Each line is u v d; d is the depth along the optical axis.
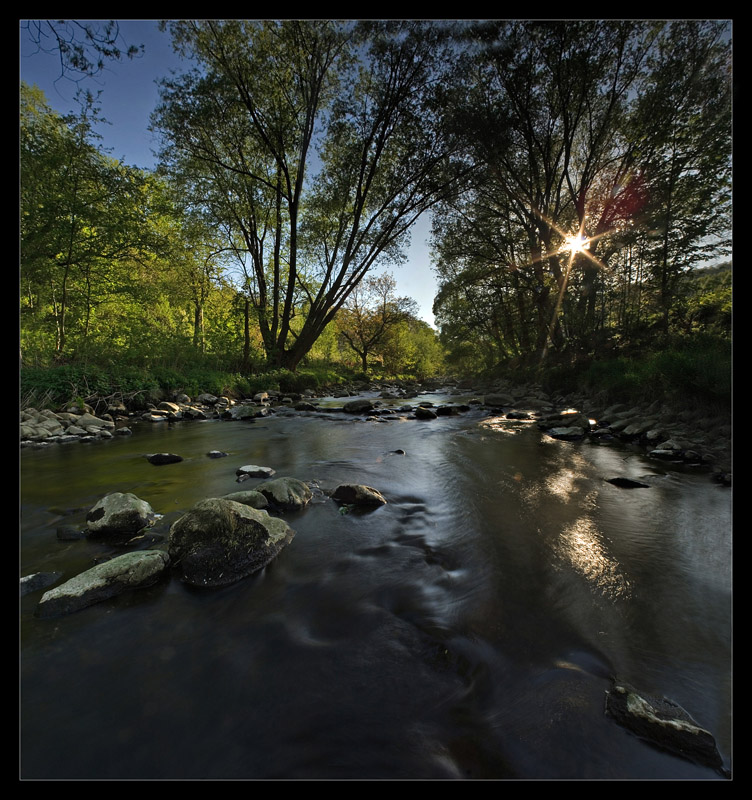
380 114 17.84
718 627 2.11
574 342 14.98
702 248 10.75
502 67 16.34
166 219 17.58
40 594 2.41
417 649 1.92
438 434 8.42
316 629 2.08
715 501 4.12
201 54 17.03
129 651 1.91
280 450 6.85
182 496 4.29
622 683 1.70
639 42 13.99
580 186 16.77
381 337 37.09
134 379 12.03
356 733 1.47
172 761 1.39
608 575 2.66
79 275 13.75
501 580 2.59
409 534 3.32
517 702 1.60
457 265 23.05
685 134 11.95
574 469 5.43
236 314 20.22
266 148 18.91
